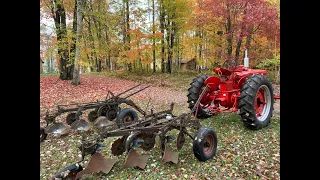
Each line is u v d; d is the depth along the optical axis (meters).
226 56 9.48
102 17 9.20
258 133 3.58
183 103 6.48
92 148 2.48
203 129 2.79
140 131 2.62
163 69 14.17
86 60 9.38
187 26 11.21
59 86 8.66
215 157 2.85
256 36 9.26
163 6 11.67
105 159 2.56
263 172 2.45
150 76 12.69
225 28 9.79
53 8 8.80
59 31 8.65
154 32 11.78
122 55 12.06
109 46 11.48
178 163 2.73
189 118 3.05
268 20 7.86
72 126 3.66
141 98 7.28
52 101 6.40
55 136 3.69
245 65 4.29
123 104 6.23
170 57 13.01
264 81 3.76
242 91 3.65
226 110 4.02
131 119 4.20
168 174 2.49
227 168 2.59
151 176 2.46
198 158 2.73
